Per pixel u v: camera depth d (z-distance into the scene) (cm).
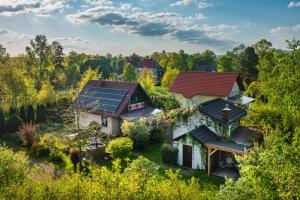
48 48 7931
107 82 4109
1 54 6175
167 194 1022
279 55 1483
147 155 2842
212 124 2595
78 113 2584
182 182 1118
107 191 1019
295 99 1383
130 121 3312
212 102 2956
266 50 6719
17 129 3722
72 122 2933
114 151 2627
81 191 1043
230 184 1070
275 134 1091
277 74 1909
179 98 4688
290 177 710
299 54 1382
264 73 4634
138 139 2962
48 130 3425
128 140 2770
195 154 2462
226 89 4206
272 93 1608
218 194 1049
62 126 3153
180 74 4909
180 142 2539
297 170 720
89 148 2689
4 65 4522
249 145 2364
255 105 3500
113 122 3569
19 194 1078
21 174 1450
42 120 4081
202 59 10988
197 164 2461
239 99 4250
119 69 12594
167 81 6844
